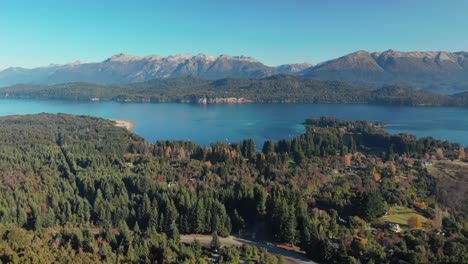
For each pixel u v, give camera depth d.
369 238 167.62
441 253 148.50
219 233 186.38
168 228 185.88
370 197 190.00
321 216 188.50
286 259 164.88
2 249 141.38
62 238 169.12
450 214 192.50
